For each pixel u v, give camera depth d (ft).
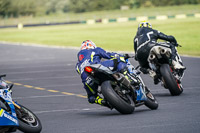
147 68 133.18
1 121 70.69
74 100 132.77
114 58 99.71
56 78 197.26
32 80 196.44
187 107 105.60
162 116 94.17
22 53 380.99
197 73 183.52
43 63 276.82
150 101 105.29
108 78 98.37
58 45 449.89
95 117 99.71
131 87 97.76
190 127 80.18
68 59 292.61
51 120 100.07
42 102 132.57
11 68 260.83
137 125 85.40
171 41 130.00
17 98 145.38
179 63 132.36
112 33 573.33
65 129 87.10
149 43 125.29
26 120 77.82
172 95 128.57
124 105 95.71
